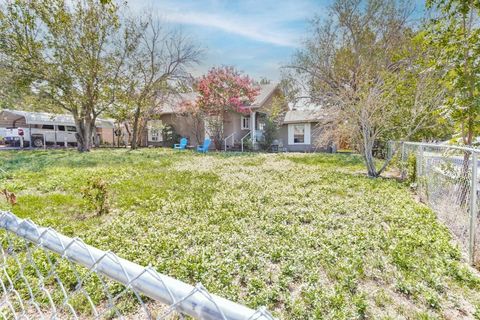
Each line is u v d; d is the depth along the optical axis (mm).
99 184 4711
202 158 13883
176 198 5777
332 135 10531
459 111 5258
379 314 2189
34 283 2484
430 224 4074
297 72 18078
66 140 23516
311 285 2545
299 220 4402
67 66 15688
